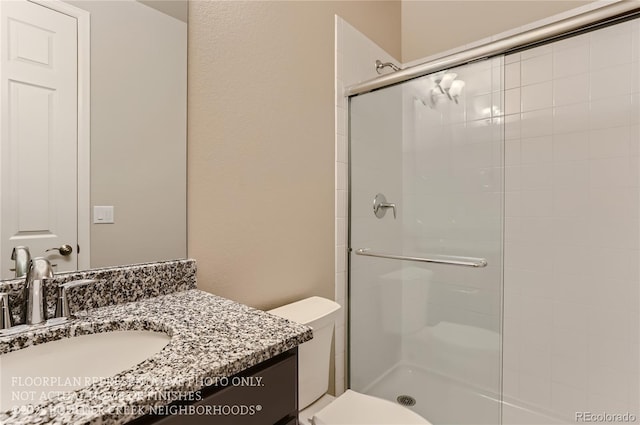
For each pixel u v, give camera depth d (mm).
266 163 1312
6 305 686
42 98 779
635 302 1503
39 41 775
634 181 1491
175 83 1019
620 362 1540
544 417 1715
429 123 1828
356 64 1828
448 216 1814
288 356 700
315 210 1562
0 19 724
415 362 1958
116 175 900
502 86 1587
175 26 1019
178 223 1028
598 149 1571
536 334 1748
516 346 1805
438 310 1876
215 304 881
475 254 1745
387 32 2160
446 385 1842
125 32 914
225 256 1163
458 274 1811
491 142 1651
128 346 746
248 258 1243
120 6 905
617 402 1547
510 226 1814
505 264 1833
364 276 1817
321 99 1590
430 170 1853
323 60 1604
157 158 979
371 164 1823
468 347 1786
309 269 1531
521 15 1870
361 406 1183
